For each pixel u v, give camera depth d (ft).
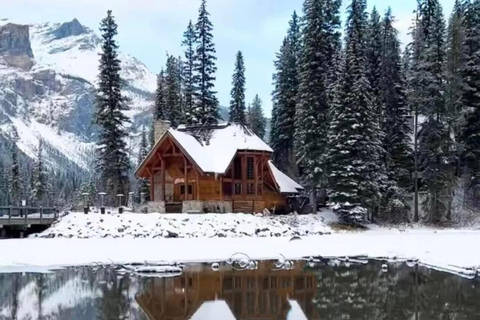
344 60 168.25
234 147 165.68
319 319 57.72
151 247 112.37
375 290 74.43
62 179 494.18
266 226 140.67
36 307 62.23
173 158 166.50
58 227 134.31
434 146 171.73
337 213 164.14
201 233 131.54
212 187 160.56
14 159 293.02
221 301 66.39
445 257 103.04
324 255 110.93
